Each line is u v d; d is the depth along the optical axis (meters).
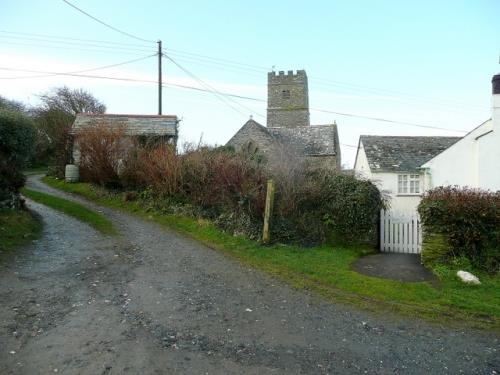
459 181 16.06
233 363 4.59
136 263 8.46
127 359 4.53
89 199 16.81
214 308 6.29
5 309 5.68
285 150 20.56
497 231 8.96
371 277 8.44
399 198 21.27
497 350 5.29
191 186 13.40
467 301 6.99
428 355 5.07
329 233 11.86
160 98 28.34
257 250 10.02
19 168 12.83
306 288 7.58
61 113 34.41
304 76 44.22
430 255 9.39
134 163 15.79
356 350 5.12
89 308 5.92
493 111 14.87
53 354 4.55
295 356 4.86
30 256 8.42
